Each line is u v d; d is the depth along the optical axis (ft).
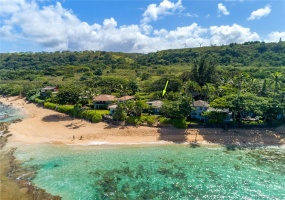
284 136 224.94
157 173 159.74
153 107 268.82
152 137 222.28
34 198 127.34
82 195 132.46
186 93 299.99
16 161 174.50
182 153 193.67
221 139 219.20
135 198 130.21
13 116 320.91
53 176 153.58
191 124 234.38
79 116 281.95
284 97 254.68
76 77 598.34
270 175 157.38
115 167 168.25
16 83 555.28
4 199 125.39
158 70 574.15
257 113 222.89
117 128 236.84
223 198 130.41
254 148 204.74
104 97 311.88
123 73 604.08
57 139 220.84
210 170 164.55
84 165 170.81
